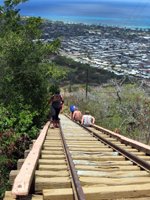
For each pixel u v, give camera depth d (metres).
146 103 20.30
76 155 9.93
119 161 9.21
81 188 5.95
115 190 6.29
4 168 12.06
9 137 13.24
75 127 20.81
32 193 6.68
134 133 19.12
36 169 8.01
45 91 23.44
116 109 26.16
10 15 29.41
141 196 6.32
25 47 21.09
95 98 35.69
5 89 19.75
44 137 13.09
